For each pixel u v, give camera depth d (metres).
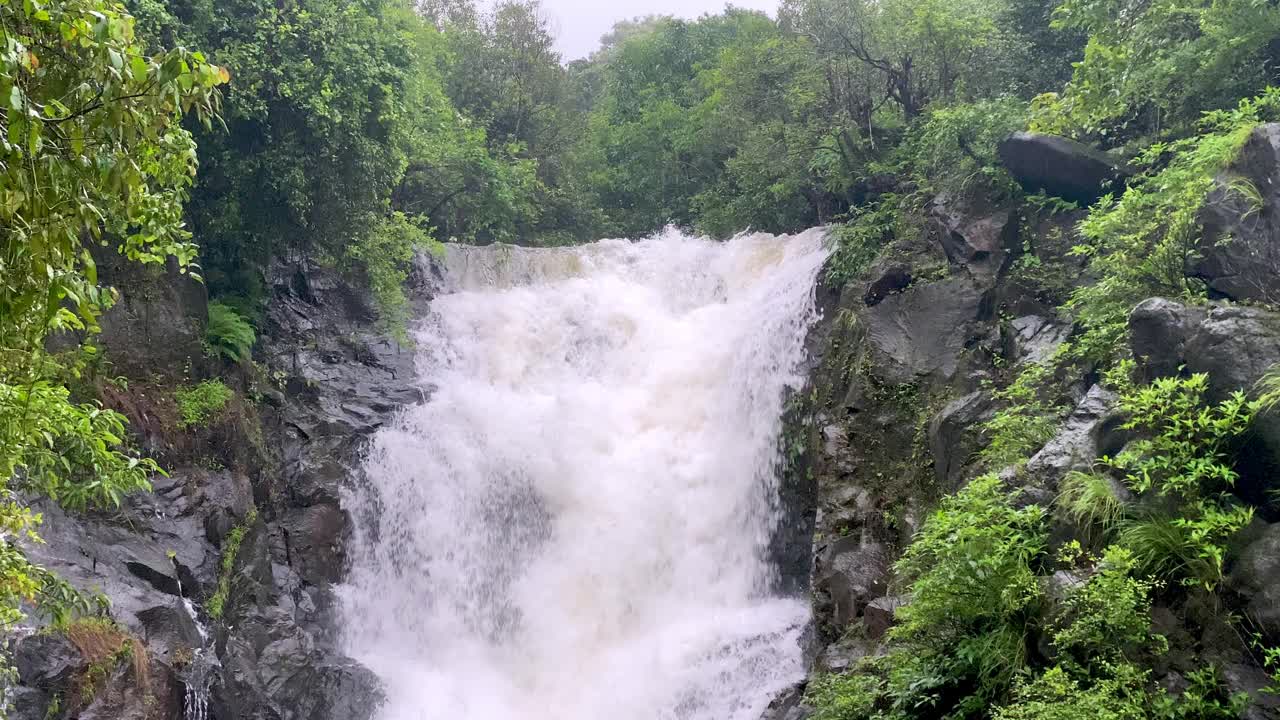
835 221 28.34
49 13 6.60
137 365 17.05
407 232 24.34
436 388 23.06
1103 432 10.95
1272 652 8.34
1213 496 9.68
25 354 8.06
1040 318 17.27
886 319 19.09
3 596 9.00
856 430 17.97
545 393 24.17
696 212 37.03
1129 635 9.16
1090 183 17.70
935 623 11.09
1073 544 9.93
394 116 21.83
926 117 25.03
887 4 25.73
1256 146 11.46
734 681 16.92
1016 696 9.87
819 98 27.80
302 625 17.95
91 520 14.28
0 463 8.30
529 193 36.00
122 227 9.21
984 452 14.34
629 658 18.52
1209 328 10.12
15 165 6.48
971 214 19.38
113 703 12.20
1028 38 24.39
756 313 23.23
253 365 20.17
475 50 40.62
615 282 27.16
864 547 16.20
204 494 16.56
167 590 14.52
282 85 19.88
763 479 20.25
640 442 21.92
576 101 46.41
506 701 18.70
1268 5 14.90
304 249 22.97
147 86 6.79
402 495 20.48
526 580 20.47
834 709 12.27
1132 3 16.34
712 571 19.94
